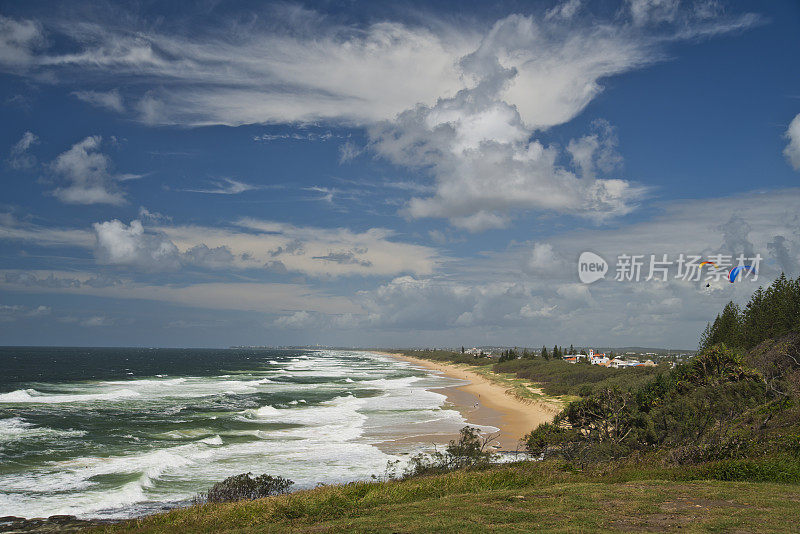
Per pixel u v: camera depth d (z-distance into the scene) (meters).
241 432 40.25
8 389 70.94
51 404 55.53
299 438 37.97
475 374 123.88
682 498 11.05
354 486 15.51
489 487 14.21
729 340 56.56
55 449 32.88
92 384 82.69
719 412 22.98
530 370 102.25
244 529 11.24
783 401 22.89
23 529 19.55
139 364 161.75
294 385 88.19
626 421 24.44
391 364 199.75
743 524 8.88
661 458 17.44
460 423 45.62
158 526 13.52
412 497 13.54
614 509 10.28
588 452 22.44
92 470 27.98
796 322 46.78
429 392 76.06
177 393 70.44
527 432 41.75
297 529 10.29
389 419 47.72
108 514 21.47
